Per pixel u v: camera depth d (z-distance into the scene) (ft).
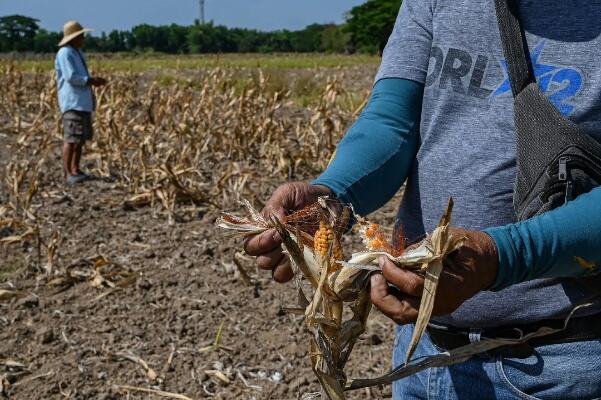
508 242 4.51
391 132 6.08
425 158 6.01
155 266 18.08
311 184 5.76
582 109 5.26
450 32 5.90
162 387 13.03
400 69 6.18
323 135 29.50
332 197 5.73
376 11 204.64
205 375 13.33
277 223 4.96
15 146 31.42
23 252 18.95
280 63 135.23
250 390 12.96
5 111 44.70
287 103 37.17
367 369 13.52
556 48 5.44
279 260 5.53
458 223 5.79
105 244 19.67
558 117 5.19
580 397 5.56
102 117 32.89
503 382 5.75
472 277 4.40
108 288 16.88
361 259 4.88
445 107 5.88
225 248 18.97
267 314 15.57
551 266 4.63
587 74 5.31
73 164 25.52
